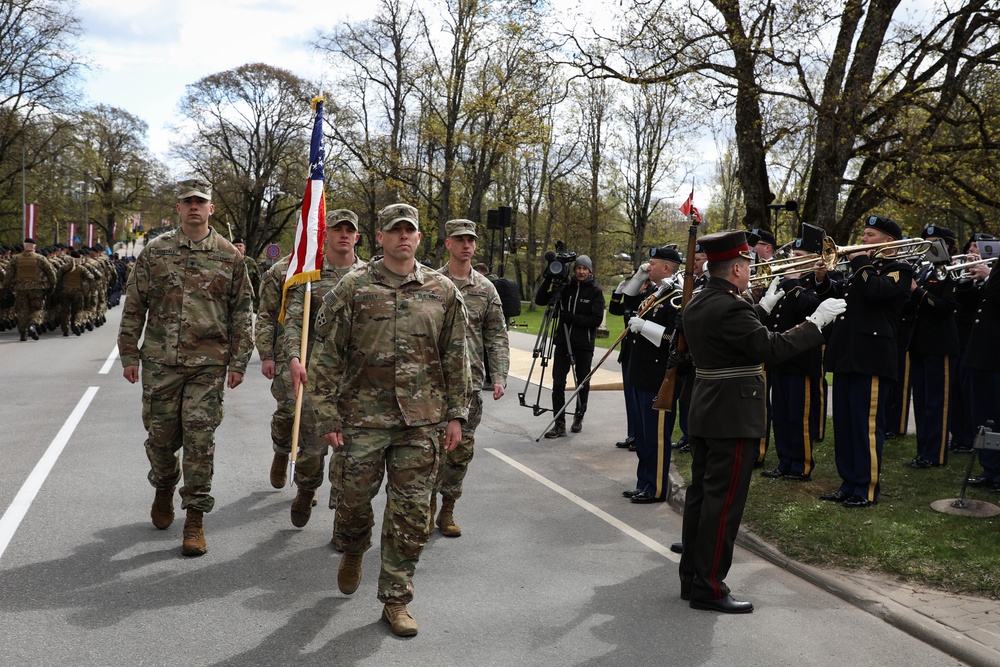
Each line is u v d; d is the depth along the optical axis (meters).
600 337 26.14
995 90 16.28
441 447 5.07
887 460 7.81
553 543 5.64
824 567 5.07
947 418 7.50
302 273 5.58
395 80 35.91
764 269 7.37
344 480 4.19
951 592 4.62
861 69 14.55
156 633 4.02
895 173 14.88
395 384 4.17
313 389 4.17
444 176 33.56
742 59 14.91
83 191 62.47
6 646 3.85
